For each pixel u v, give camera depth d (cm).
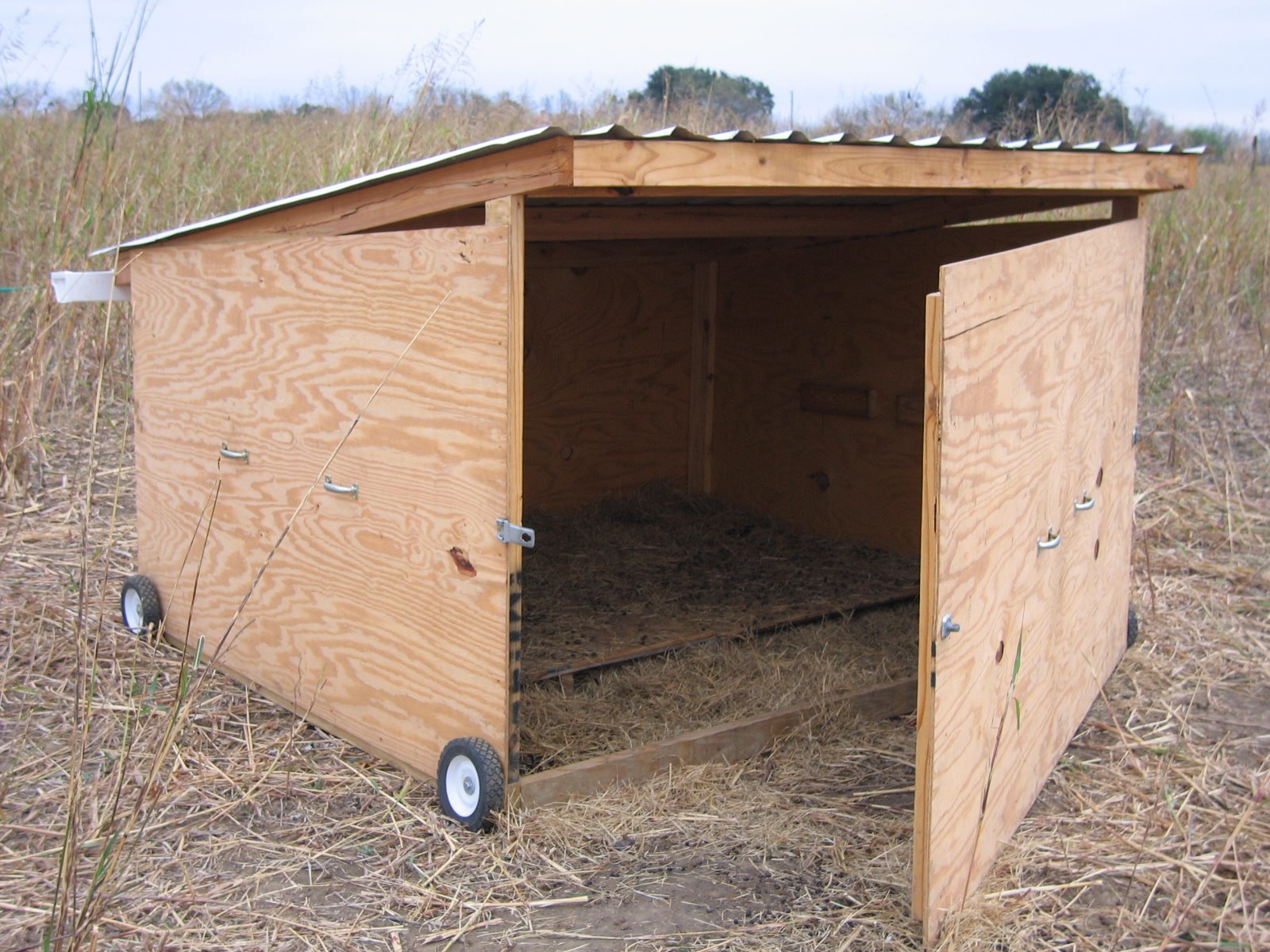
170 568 457
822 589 540
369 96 884
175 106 945
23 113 834
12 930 283
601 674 440
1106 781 373
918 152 331
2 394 624
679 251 637
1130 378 432
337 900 299
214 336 414
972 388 260
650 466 686
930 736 258
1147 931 292
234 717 402
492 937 284
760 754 388
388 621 358
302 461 382
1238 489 670
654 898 300
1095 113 979
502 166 297
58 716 404
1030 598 320
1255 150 1034
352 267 350
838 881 308
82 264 679
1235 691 453
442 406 326
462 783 334
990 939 281
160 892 301
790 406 641
